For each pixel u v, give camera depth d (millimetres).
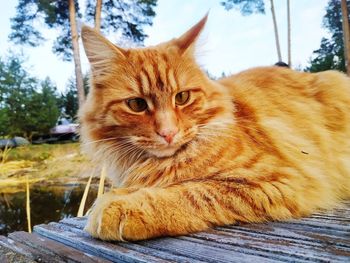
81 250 161
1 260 166
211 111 231
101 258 148
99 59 240
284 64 469
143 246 152
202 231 172
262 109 252
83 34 248
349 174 264
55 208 811
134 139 222
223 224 180
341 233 159
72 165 1293
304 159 231
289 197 193
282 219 189
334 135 279
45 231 192
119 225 158
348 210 216
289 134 241
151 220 162
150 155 225
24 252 169
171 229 166
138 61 232
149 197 173
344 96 303
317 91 302
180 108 225
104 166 248
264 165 205
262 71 310
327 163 253
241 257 133
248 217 185
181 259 134
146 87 221
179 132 213
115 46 238
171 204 172
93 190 973
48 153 1540
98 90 243
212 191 184
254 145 219
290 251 135
